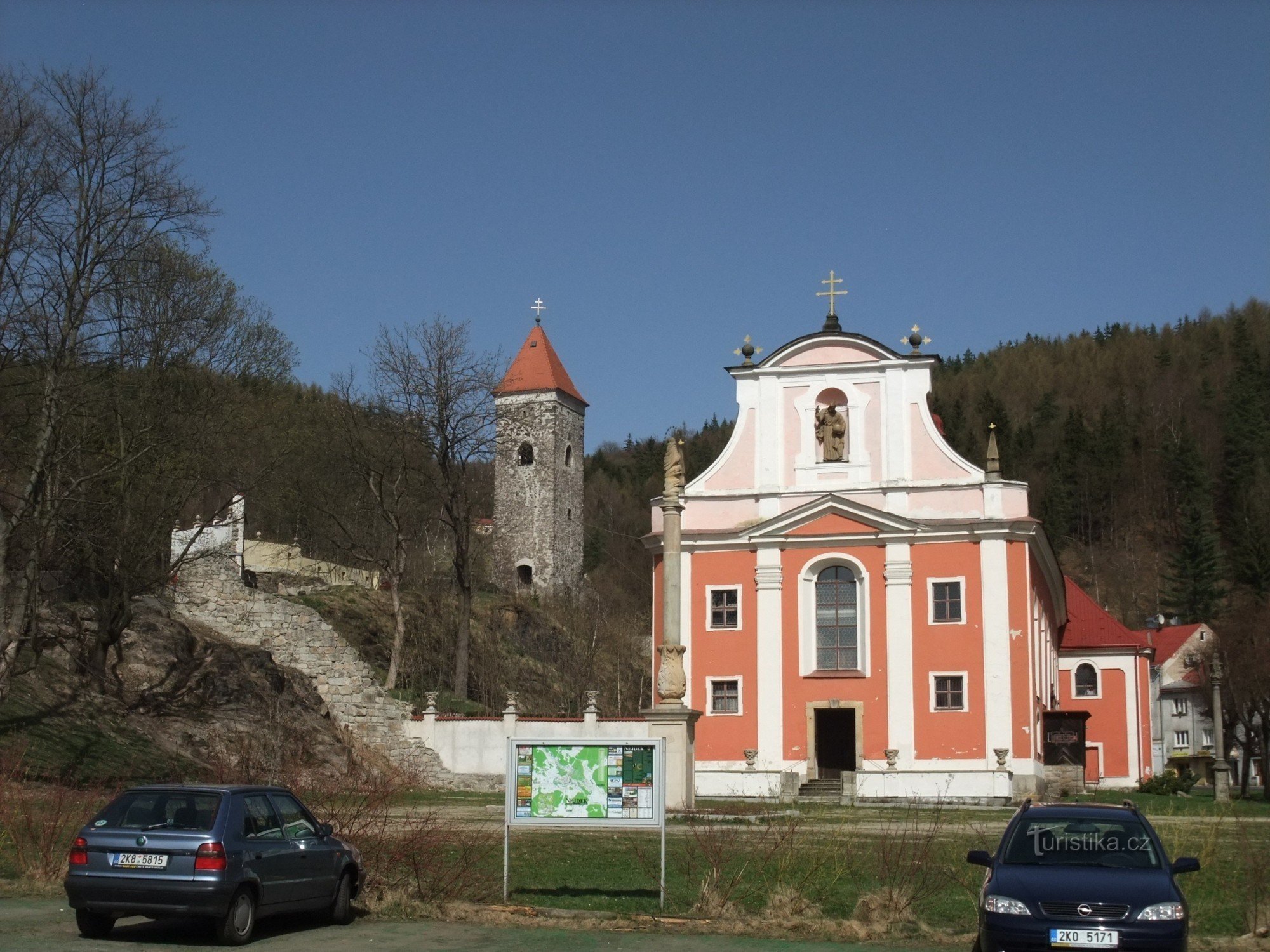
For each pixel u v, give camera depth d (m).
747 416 51.28
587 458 157.38
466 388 56.78
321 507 61.97
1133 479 134.75
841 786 44.16
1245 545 107.94
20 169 34.31
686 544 50.06
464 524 57.09
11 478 38.50
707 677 49.19
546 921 16.39
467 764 43.94
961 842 22.88
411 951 14.41
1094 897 13.22
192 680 41.50
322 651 46.19
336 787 30.95
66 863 18.91
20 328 34.75
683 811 30.33
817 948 15.11
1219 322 170.88
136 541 39.97
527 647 72.75
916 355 49.97
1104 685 64.25
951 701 47.06
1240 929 16.48
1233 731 68.88
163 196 36.59
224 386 44.78
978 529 47.56
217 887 14.05
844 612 48.97
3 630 34.66
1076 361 170.75
